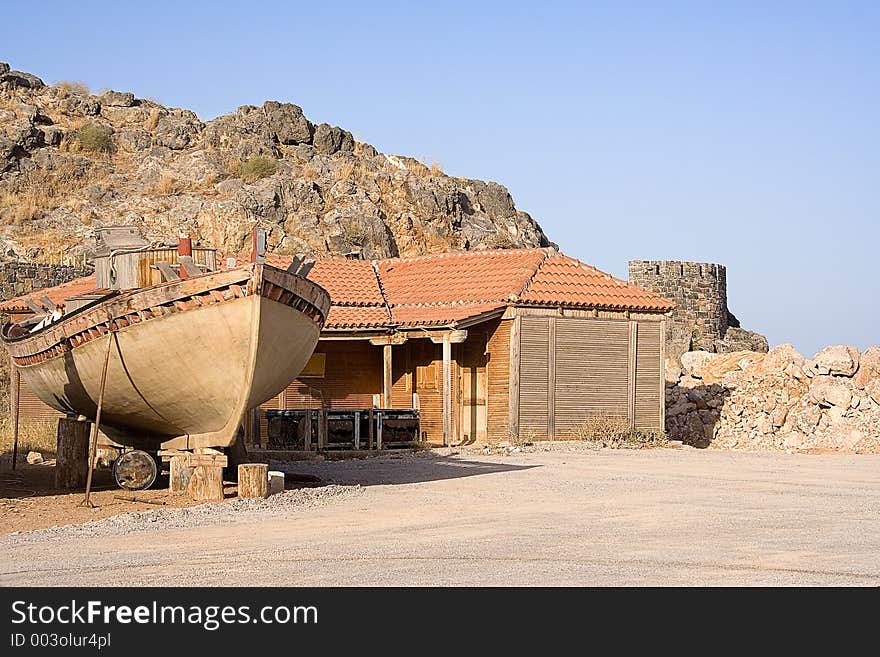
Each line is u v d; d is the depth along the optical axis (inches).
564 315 1331.2
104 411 794.2
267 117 3088.1
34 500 707.4
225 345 697.6
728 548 514.0
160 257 820.6
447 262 1504.7
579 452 1213.1
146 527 581.9
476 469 960.3
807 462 1111.0
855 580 438.9
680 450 1296.8
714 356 1775.3
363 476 887.7
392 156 3221.0
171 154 2928.2
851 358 1599.4
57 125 3011.8
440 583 432.8
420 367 1386.6
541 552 502.0
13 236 2428.6
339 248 2536.9
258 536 550.9
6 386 1472.7
